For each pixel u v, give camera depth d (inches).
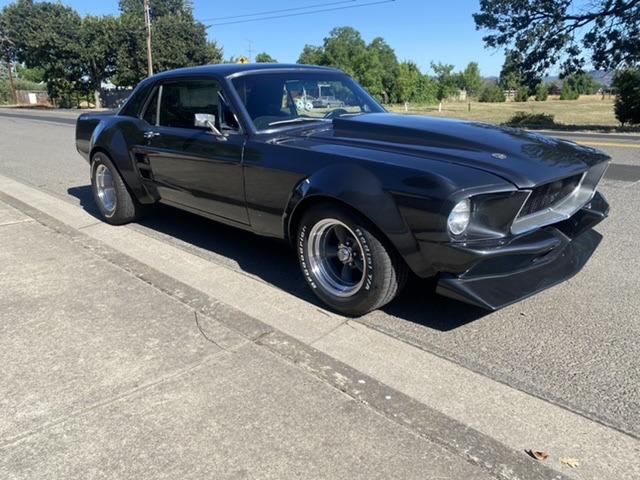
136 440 92.7
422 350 122.3
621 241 197.0
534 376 111.3
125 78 1998.0
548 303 145.9
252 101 162.4
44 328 133.8
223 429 95.0
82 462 87.9
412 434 93.2
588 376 111.0
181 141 178.2
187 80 180.4
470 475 83.6
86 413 100.4
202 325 134.7
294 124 164.7
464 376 111.5
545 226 129.9
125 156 205.9
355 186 124.1
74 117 1159.0
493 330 131.5
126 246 199.9
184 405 102.0
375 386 107.7
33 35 1975.9
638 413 98.8
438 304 146.4
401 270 128.3
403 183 117.8
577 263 138.7
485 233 115.6
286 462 86.7
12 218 239.6
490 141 136.6
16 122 977.5
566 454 88.3
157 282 163.2
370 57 3038.9
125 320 137.8
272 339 127.3
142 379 111.0
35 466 87.2
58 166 409.7
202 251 193.9
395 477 83.3
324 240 141.9
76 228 224.7
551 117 1093.1
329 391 106.0
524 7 984.3
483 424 95.9
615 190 285.7
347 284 139.6
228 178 161.3
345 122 157.8
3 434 95.2
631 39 904.3
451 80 3464.6
